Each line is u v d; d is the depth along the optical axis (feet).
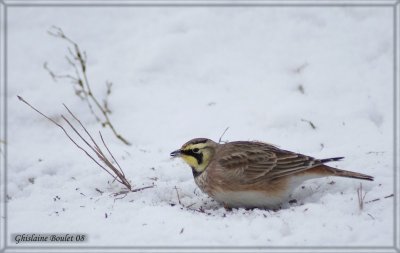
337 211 31.60
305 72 52.06
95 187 38.37
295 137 44.34
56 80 54.34
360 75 50.98
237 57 55.01
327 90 49.60
